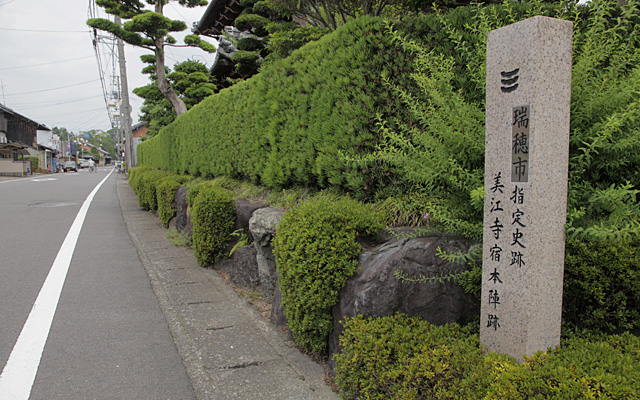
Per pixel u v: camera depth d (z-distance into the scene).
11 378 3.05
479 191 2.23
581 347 2.08
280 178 5.59
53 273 5.80
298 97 5.07
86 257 6.77
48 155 57.81
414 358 2.15
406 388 2.13
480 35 3.10
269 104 5.85
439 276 2.64
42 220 10.58
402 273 2.64
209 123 9.24
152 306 4.59
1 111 41.81
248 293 5.00
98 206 13.90
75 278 5.58
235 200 6.23
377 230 3.29
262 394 2.81
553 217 2.05
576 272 2.41
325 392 2.83
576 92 2.52
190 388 2.95
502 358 1.98
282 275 3.33
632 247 2.39
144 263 6.42
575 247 2.48
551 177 2.03
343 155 4.02
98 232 9.06
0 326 3.98
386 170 3.90
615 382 1.62
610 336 2.26
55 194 18.00
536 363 1.88
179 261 6.52
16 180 28.91
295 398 2.76
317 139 4.66
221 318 4.19
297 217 3.28
